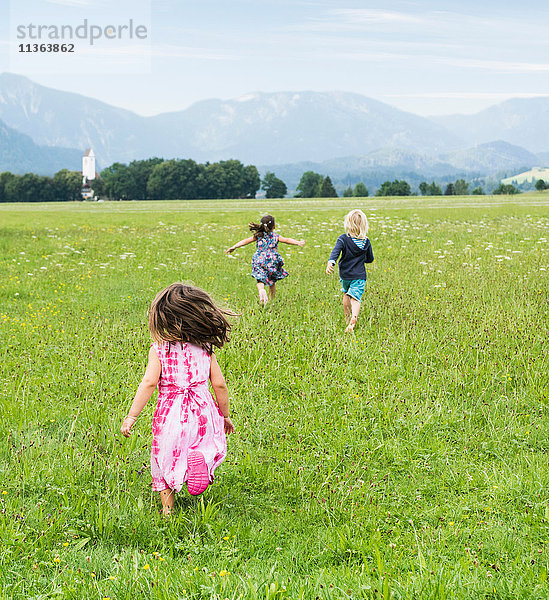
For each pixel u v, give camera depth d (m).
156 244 20.91
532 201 54.12
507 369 7.18
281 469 5.07
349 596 3.21
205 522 4.18
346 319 9.67
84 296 12.59
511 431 5.71
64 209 53.09
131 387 6.84
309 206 49.50
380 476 4.99
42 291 13.12
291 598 3.23
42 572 3.63
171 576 3.48
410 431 5.75
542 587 3.35
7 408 6.23
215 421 4.41
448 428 5.89
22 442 5.48
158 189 153.12
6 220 33.53
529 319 9.42
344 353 7.89
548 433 5.69
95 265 16.56
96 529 4.15
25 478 4.79
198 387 4.31
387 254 17.44
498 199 60.19
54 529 4.08
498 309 10.27
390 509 4.49
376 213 33.84
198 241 21.75
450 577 3.40
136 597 3.33
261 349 8.02
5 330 9.52
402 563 3.69
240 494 4.70
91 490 4.64
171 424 4.24
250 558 3.87
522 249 18.05
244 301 11.41
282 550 3.96
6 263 16.84
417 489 4.75
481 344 8.22
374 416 6.14
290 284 13.16
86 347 8.36
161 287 13.31
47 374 7.38
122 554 3.82
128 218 34.72
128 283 13.83
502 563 3.72
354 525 4.20
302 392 6.64
